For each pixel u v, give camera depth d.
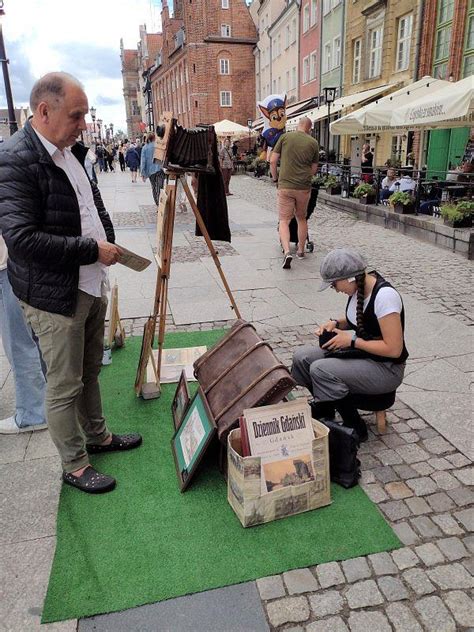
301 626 1.92
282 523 2.41
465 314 5.14
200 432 2.67
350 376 2.85
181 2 53.56
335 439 2.65
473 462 2.85
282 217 7.25
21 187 2.16
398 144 18.02
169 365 4.10
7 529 2.44
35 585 2.13
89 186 2.59
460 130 14.70
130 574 2.16
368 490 2.64
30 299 2.37
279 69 35.53
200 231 3.69
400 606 1.99
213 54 43.16
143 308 5.56
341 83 23.50
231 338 2.94
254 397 2.52
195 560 2.22
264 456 2.36
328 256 2.83
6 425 3.27
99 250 2.34
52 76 2.14
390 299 2.71
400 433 3.15
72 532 2.40
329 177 15.12
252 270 7.01
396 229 9.95
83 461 2.71
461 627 1.91
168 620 1.95
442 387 3.68
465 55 14.22
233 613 1.97
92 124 41.53
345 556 2.22
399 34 18.23
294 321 5.07
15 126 9.47
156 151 3.34
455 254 7.85
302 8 28.69
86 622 1.95
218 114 44.59
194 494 2.64
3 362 4.34
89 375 2.84
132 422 3.34
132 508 2.55
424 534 2.34
